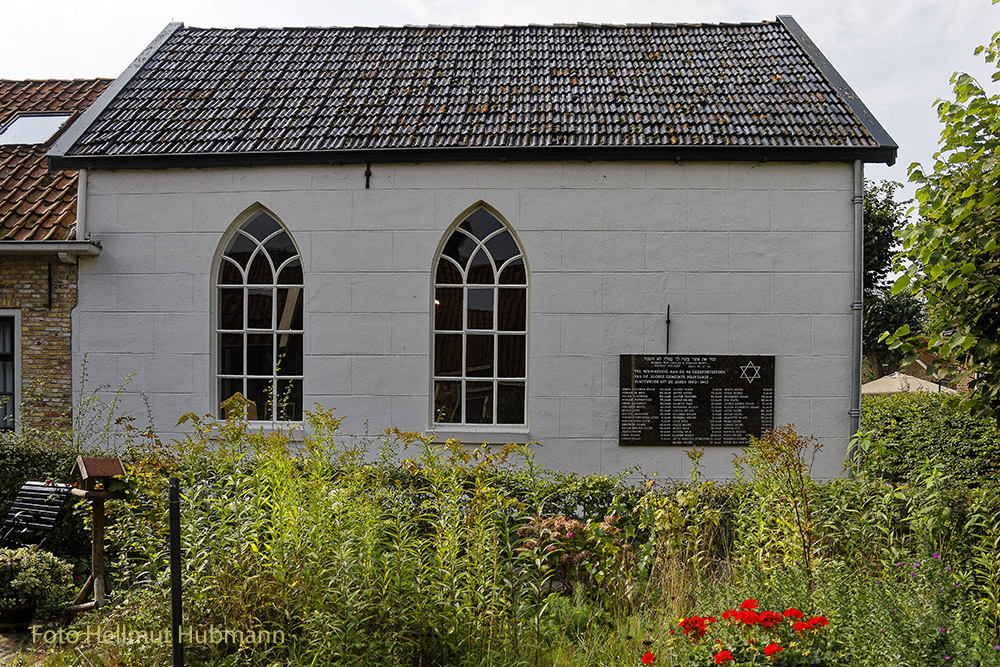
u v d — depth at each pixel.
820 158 10.04
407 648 4.99
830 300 10.13
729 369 10.15
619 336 10.28
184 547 5.11
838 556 6.15
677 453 10.19
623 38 13.05
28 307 10.91
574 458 10.27
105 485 6.66
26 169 12.46
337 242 10.59
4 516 8.88
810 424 10.10
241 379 10.88
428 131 10.66
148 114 11.48
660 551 6.64
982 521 5.63
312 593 4.92
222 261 10.89
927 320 6.44
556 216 10.37
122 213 10.79
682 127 10.48
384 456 7.73
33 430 9.67
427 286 10.50
